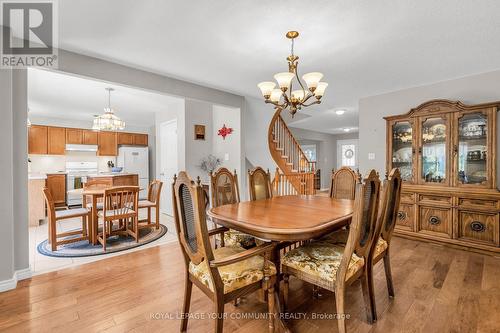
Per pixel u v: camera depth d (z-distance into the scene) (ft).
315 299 6.55
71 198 20.43
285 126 18.72
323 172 31.32
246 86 12.31
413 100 12.24
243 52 8.46
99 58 8.95
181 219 5.03
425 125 11.16
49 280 7.48
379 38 7.49
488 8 6.00
